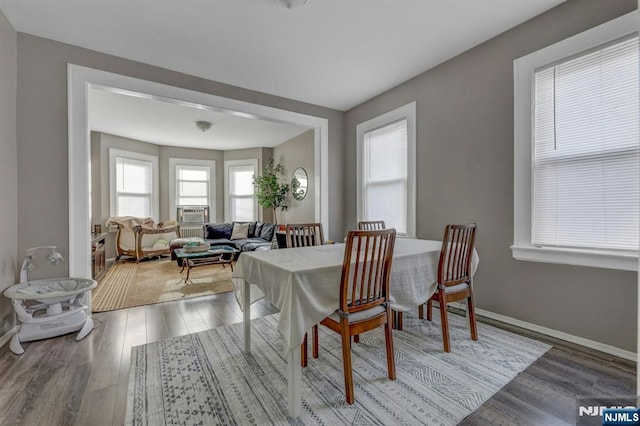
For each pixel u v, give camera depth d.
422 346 2.17
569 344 2.16
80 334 2.32
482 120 2.72
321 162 4.28
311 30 2.48
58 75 2.58
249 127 5.43
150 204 6.62
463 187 2.88
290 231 2.59
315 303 1.53
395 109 3.61
